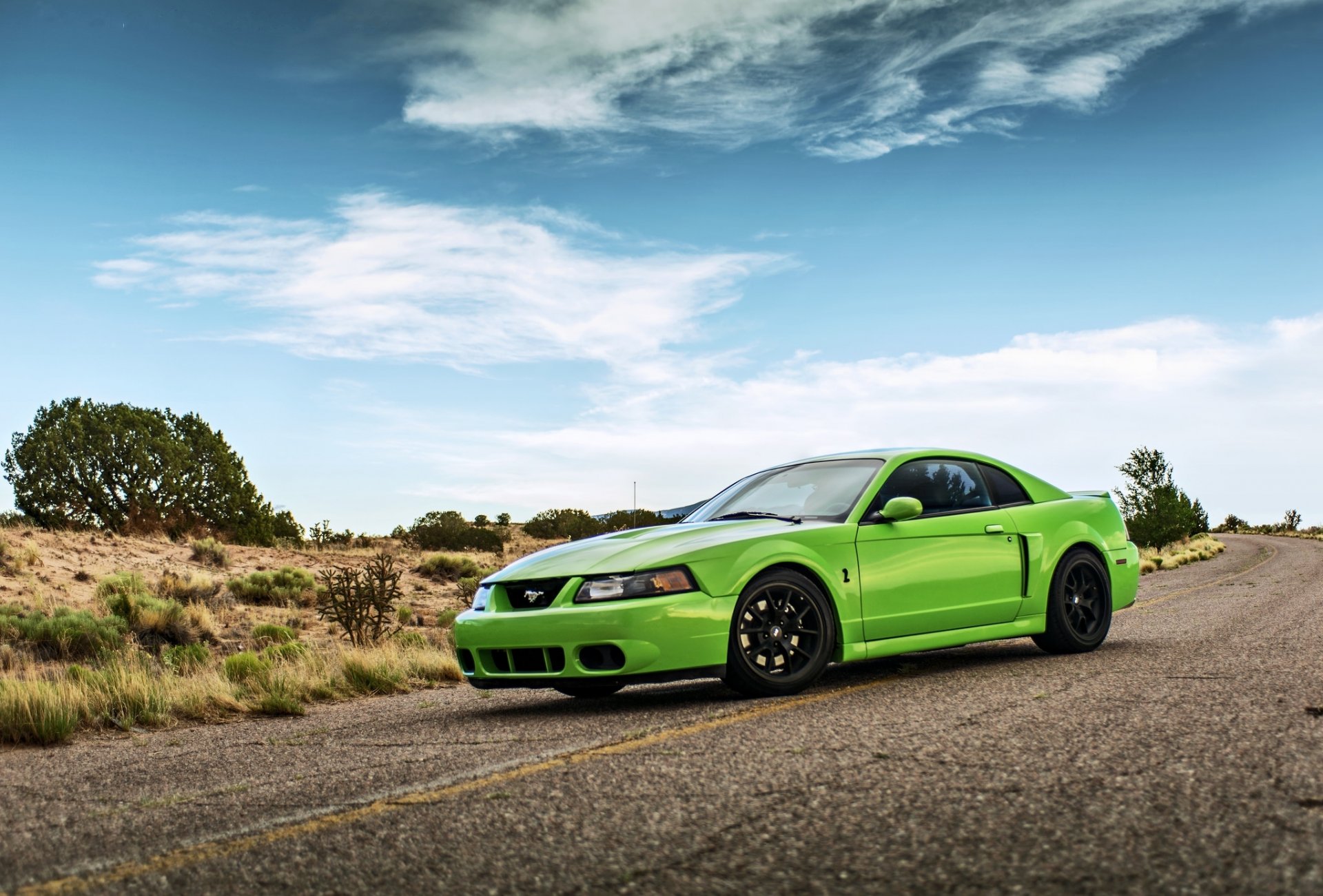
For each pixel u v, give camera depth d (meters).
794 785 3.39
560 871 2.62
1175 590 15.45
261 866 2.83
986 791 3.21
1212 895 2.26
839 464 6.90
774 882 2.46
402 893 2.53
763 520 6.29
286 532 30.73
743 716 4.91
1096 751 3.71
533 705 6.11
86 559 18.77
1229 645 7.00
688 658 5.38
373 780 3.93
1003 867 2.49
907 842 2.72
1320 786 3.11
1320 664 5.84
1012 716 4.48
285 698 6.65
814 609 5.79
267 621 15.55
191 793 3.91
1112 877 2.39
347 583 13.48
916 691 5.46
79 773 4.49
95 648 11.49
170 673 7.79
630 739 4.45
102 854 3.05
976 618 6.57
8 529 19.42
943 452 7.00
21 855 3.11
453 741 4.78
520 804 3.36
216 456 27.08
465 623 5.78
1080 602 7.14
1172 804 2.98
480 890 2.52
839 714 4.79
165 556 21.33
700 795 3.33
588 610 5.34
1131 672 5.77
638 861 2.67
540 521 42.25
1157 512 42.53
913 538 6.32
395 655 8.71
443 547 34.66
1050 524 7.08
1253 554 36.69
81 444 24.98
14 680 6.26
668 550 5.58
